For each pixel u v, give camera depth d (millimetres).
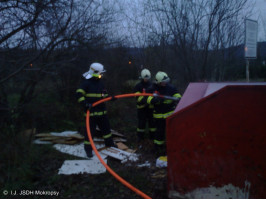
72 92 7363
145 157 4387
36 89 5164
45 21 4523
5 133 3910
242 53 8164
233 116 2408
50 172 3822
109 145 4844
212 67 7789
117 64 9391
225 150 2457
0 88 4145
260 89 2316
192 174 2586
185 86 7688
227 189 2488
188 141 2566
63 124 6238
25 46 4488
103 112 4668
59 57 5867
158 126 4488
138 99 5066
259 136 2342
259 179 2373
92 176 3686
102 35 7137
